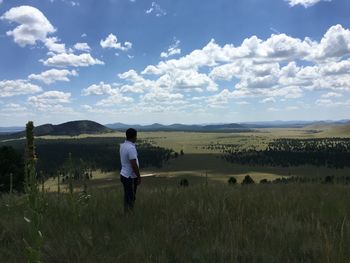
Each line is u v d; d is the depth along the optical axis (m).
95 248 3.63
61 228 4.38
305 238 3.80
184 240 3.95
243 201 5.82
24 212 4.64
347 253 3.29
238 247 3.54
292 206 5.63
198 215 4.91
